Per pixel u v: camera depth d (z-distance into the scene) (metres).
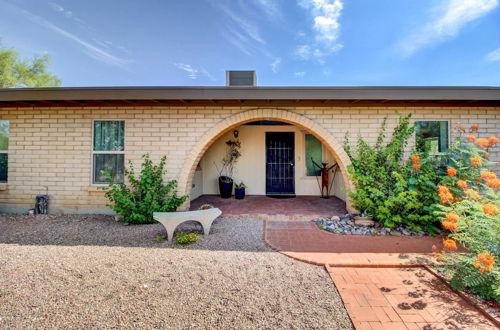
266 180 8.73
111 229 4.81
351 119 5.57
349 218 5.39
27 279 2.90
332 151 5.67
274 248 3.91
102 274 3.04
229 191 8.12
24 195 5.92
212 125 5.70
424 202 4.79
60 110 5.86
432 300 2.61
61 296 2.58
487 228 2.92
